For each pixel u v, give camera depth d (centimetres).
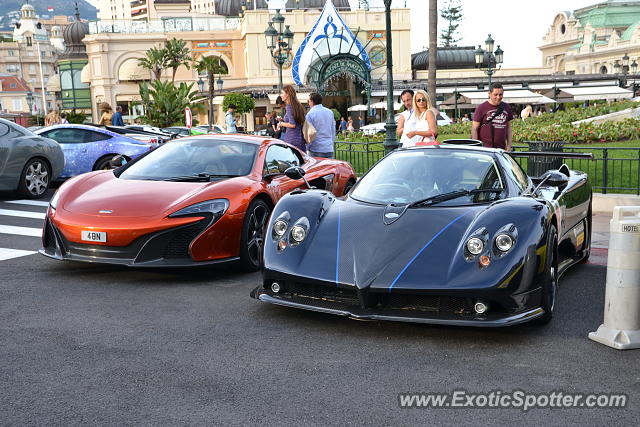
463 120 3067
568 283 520
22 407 285
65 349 358
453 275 363
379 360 343
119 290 485
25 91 12494
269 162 616
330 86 5231
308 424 270
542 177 547
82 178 588
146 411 282
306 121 909
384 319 364
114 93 5716
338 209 439
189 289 489
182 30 5769
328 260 391
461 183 455
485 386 309
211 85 4388
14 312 427
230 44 5825
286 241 413
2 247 642
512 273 361
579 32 9656
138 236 494
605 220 813
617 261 365
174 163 600
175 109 3434
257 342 371
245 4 7375
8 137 940
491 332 388
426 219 407
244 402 291
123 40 5662
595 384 311
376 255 384
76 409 283
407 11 5416
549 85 5153
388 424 270
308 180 656
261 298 408
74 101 5956
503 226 382
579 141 1536
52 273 538
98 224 499
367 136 1828
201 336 381
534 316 369
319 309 381
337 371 328
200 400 293
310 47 4009
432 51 1822
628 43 8231
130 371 327
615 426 269
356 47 4153
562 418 276
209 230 507
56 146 1023
